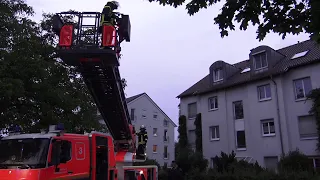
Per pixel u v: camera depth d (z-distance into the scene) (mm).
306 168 19688
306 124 22547
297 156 21250
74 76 13133
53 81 11602
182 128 32438
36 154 7477
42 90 10750
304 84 23109
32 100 11164
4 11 10336
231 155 21938
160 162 47812
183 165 21703
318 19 4113
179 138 32438
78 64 8141
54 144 7793
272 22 5082
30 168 7203
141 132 13734
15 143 7750
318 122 21297
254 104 25938
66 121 11789
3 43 10094
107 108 10555
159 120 49594
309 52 24125
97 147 9438
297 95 23391
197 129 30750
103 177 9578
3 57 9750
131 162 11820
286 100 23891
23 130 10945
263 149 24719
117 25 8336
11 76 9625
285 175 17031
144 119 47844
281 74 24297
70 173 8117
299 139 22656
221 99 29031
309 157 21891
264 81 25469
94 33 8117
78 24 8234
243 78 27594
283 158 22125
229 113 28094
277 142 23844
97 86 9297
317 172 18219
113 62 8062
